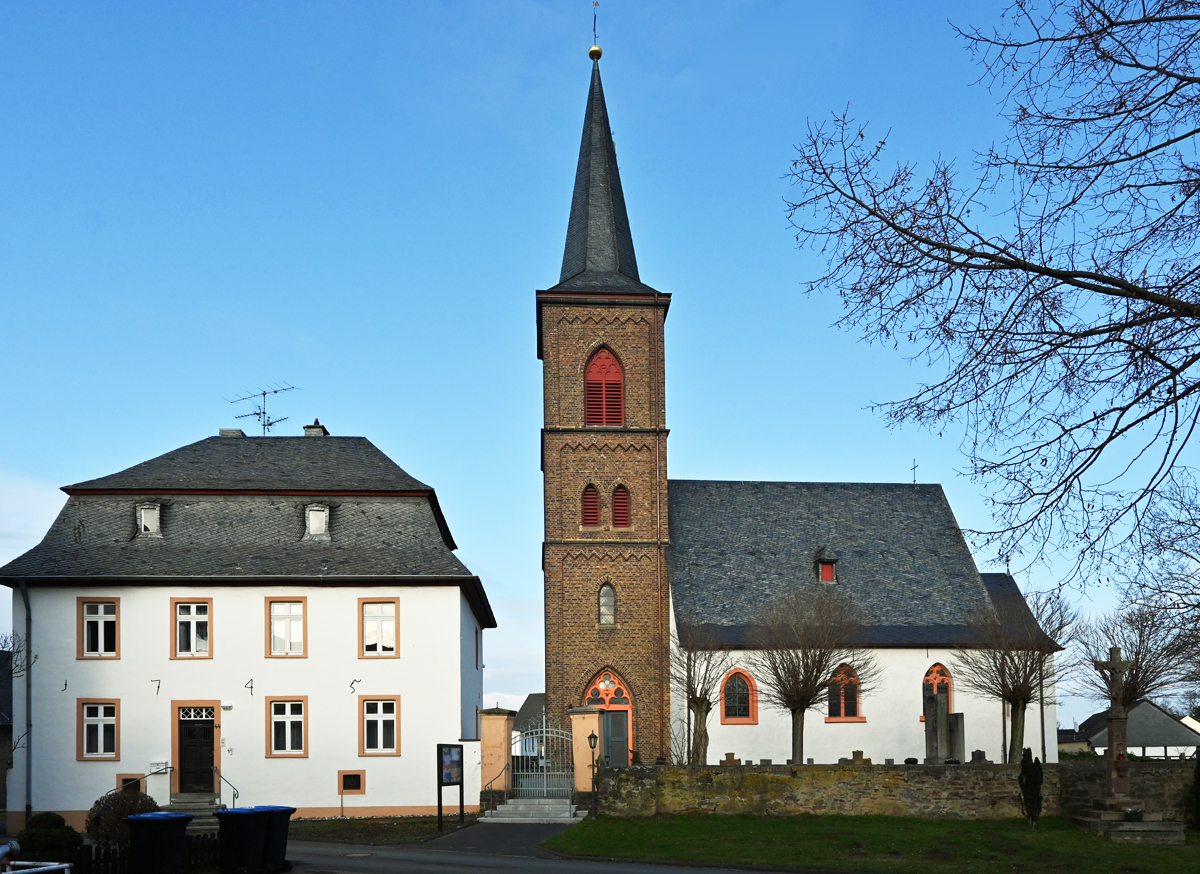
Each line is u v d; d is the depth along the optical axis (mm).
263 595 39500
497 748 37031
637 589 51188
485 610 50281
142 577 38812
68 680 38312
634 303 52906
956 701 49406
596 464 52000
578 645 50531
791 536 55156
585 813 35688
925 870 27500
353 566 40125
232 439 45719
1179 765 36562
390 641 39688
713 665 47938
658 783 35125
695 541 54281
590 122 57875
